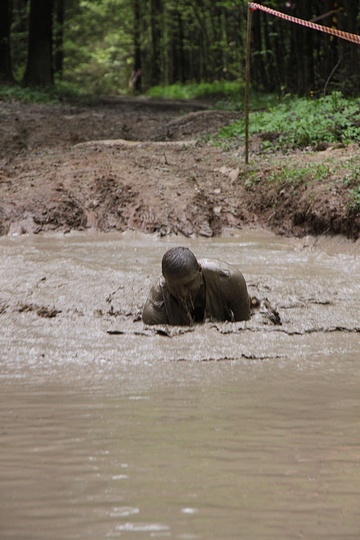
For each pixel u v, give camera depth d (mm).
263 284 18109
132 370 12000
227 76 109000
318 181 26500
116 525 6203
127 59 153750
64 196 28156
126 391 10719
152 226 26562
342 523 6258
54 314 16031
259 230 26828
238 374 11711
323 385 11016
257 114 42031
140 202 27609
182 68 121750
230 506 6602
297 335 14258
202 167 32031
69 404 10039
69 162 32125
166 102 75812
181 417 9391
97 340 13930
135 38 132125
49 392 10688
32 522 6262
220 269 14641
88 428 8922
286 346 13461
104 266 20328
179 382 11227
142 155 34250
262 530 6121
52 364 12445
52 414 9547
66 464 7680
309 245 24188
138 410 9719
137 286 17906
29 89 71812
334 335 14336
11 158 36156
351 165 27172
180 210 27047
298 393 10570
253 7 29688
